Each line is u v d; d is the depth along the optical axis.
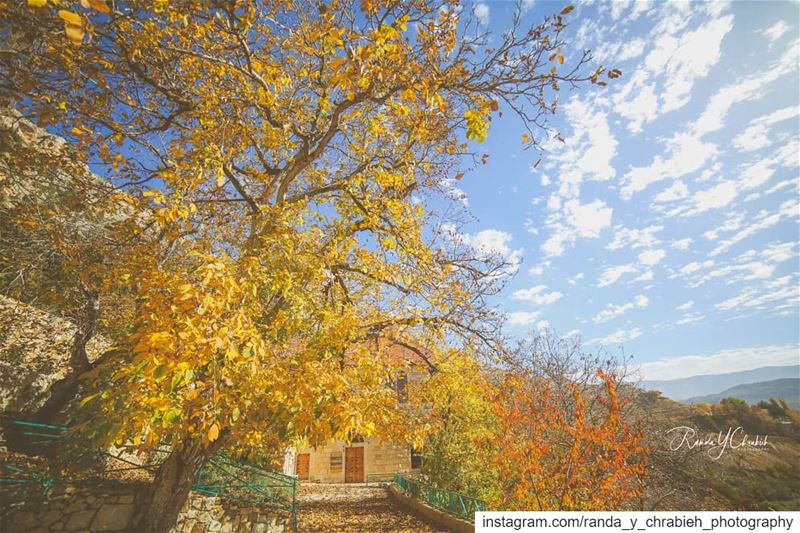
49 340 8.73
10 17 4.89
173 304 4.19
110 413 4.71
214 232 8.23
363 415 5.82
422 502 14.52
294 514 11.23
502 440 8.31
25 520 5.89
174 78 7.39
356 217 8.41
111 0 5.25
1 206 7.27
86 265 7.05
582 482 7.25
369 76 5.41
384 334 8.53
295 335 7.09
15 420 6.90
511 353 9.25
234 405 4.56
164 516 6.30
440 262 8.98
